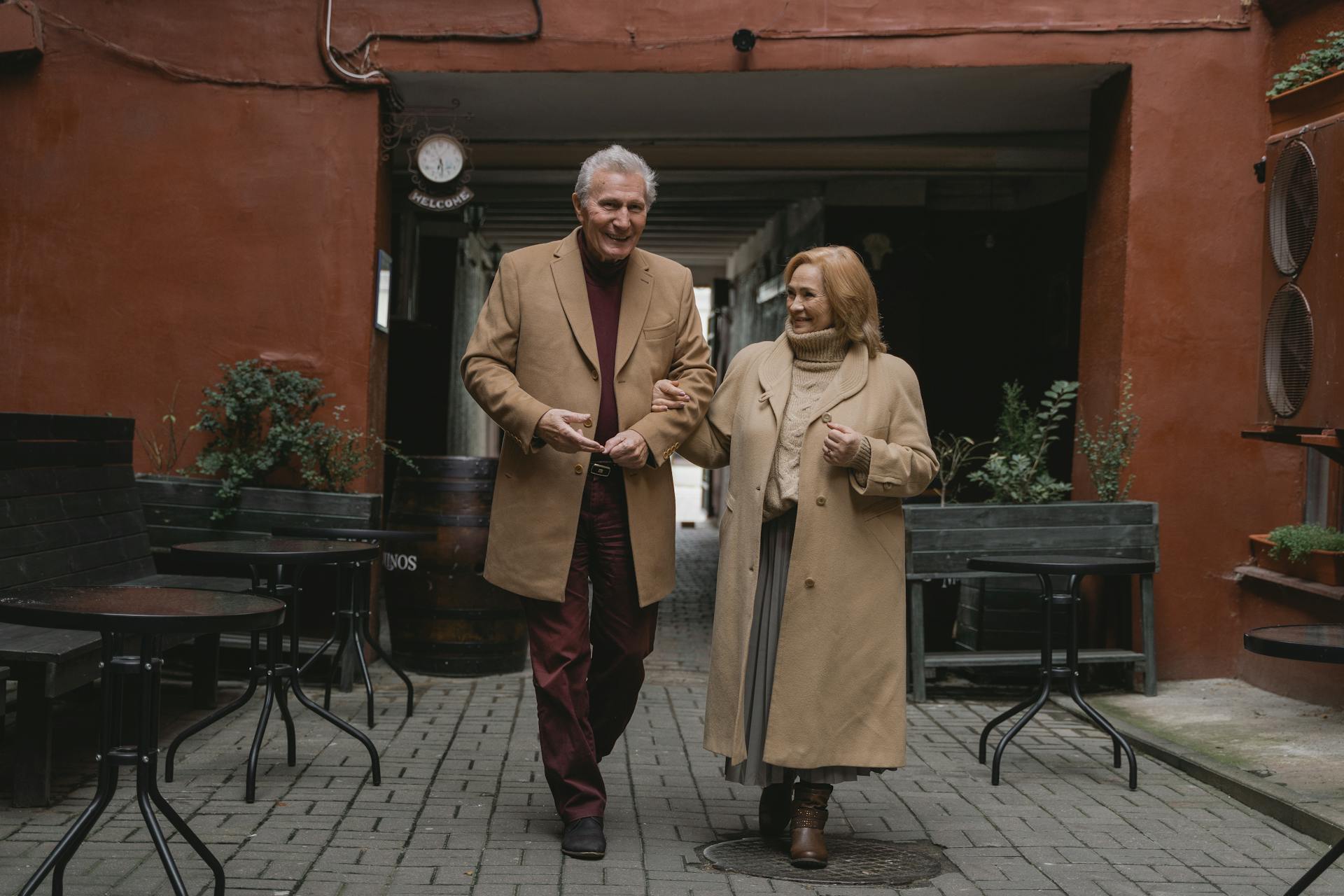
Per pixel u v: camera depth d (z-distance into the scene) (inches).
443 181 296.4
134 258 277.1
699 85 288.0
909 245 444.8
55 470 195.8
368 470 276.1
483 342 155.5
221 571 258.5
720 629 152.3
